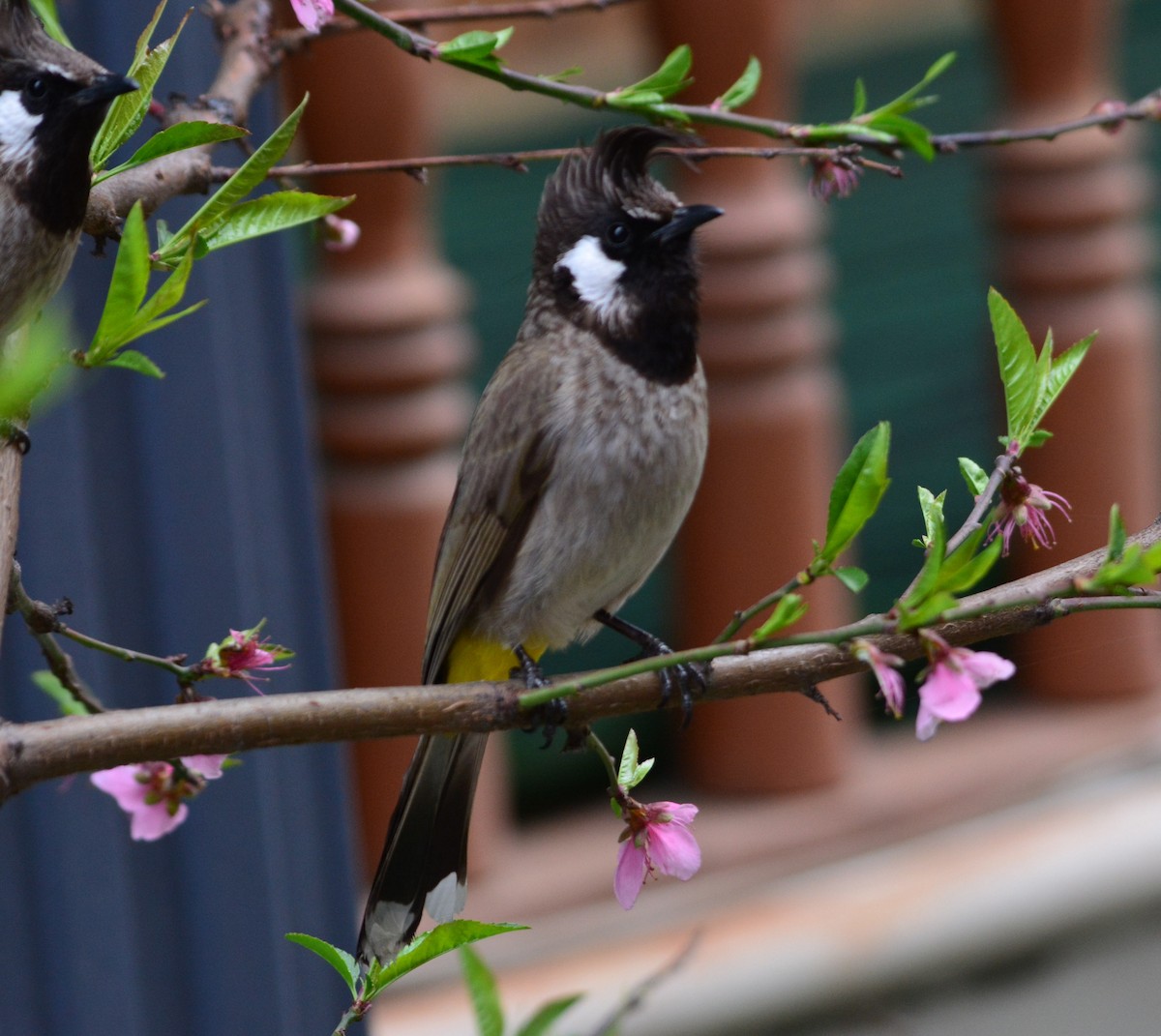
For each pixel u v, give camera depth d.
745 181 10.27
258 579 7.72
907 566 12.34
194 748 4.02
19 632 7.32
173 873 7.69
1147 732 12.45
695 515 10.66
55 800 7.51
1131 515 11.89
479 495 6.36
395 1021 9.99
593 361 6.27
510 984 10.26
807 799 11.31
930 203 12.72
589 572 6.38
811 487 10.62
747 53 9.83
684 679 4.63
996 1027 11.59
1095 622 12.41
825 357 10.98
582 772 11.80
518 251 11.81
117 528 7.52
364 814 9.79
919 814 11.45
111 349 3.63
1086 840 11.68
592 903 10.70
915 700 12.51
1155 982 12.05
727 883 10.95
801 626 10.72
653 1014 10.32
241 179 3.92
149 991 7.66
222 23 5.62
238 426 7.66
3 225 4.43
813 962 10.77
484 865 10.58
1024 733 12.36
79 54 4.50
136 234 3.52
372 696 4.25
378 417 9.42
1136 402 11.82
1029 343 4.07
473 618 6.50
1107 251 11.66
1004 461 4.04
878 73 13.38
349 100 8.98
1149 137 13.88
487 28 11.73
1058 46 11.43
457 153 11.73
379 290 9.27
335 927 7.92
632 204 6.32
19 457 4.14
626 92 5.03
